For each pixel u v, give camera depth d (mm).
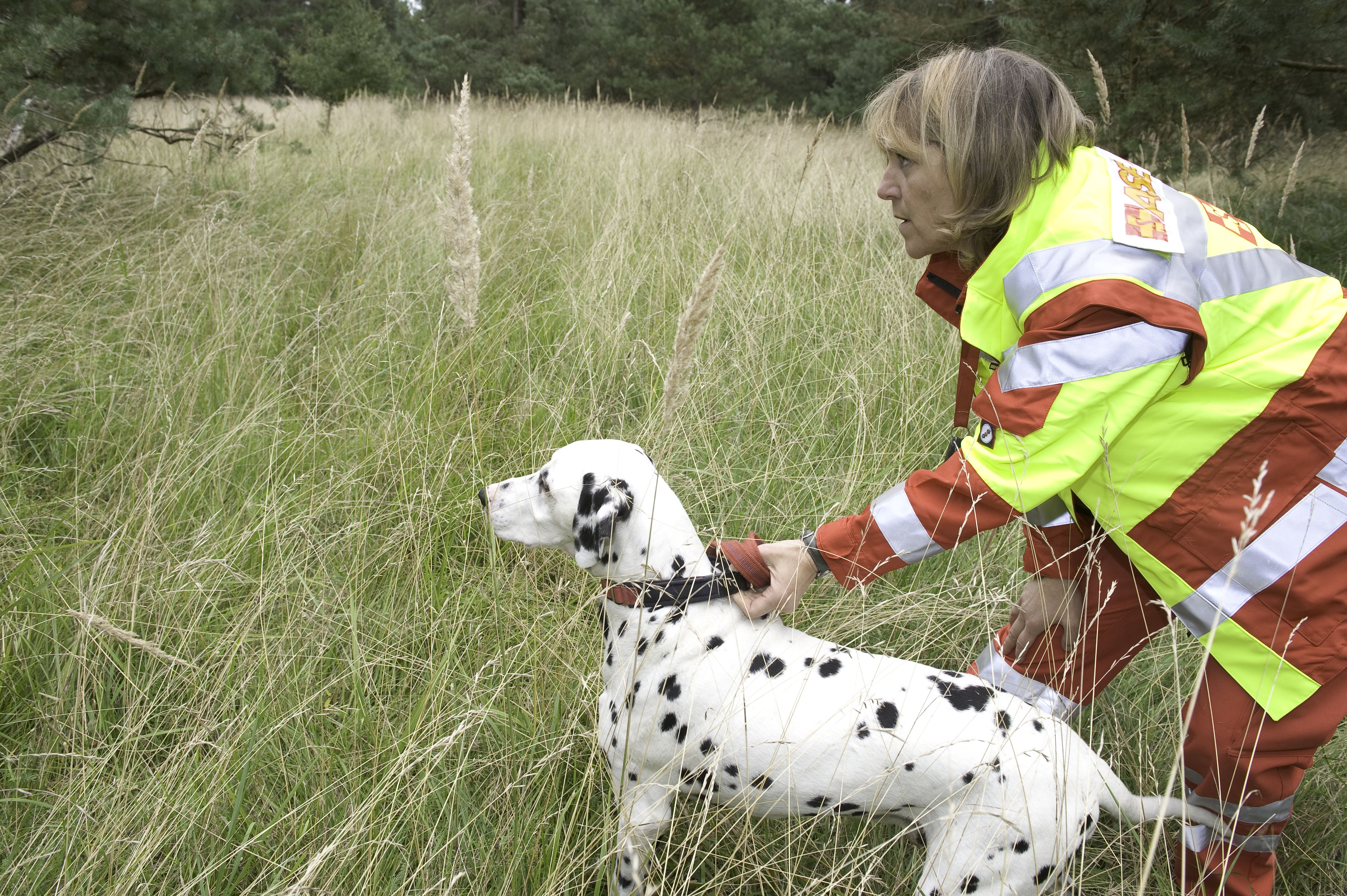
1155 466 1912
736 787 2119
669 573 2211
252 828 2248
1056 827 1930
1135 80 7344
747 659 2127
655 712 2154
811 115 19734
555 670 2713
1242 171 6941
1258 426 1834
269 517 3146
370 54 16359
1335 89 7215
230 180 6766
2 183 5492
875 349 4285
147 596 2779
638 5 20453
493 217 5883
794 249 5754
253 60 7391
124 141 6910
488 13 29984
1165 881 2357
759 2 20234
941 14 15844
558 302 4957
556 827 2242
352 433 3727
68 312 4281
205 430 3586
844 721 2031
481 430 3461
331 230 5918
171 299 4441
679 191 6543
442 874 2160
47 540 3039
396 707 2654
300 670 2641
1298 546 1818
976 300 1994
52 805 2305
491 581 3047
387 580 3100
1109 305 1731
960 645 2984
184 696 2582
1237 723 1945
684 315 2188
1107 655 2428
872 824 2412
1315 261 6137
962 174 1877
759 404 4004
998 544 3330
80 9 5953
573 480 2209
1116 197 1857
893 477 3582
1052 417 1771
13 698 2576
